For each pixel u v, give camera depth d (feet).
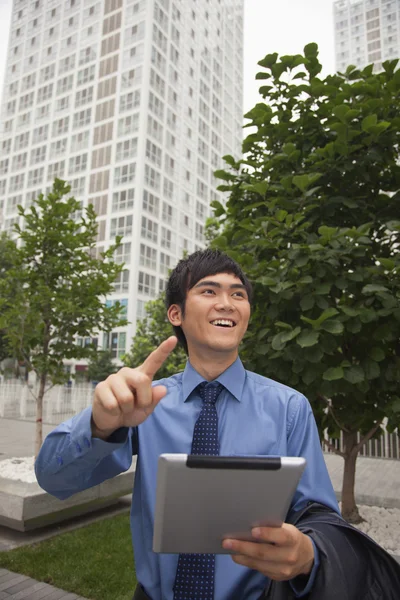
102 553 13.85
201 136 152.05
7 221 142.51
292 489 2.86
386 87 12.97
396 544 12.03
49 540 15.07
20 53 155.02
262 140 14.11
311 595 3.35
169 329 42.60
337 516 3.97
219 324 4.96
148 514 4.49
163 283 122.83
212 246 13.19
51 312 20.45
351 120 11.84
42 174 137.18
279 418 4.76
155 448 4.74
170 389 5.20
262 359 11.75
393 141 12.23
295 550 3.08
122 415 3.43
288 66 12.98
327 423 14.11
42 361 19.99
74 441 3.84
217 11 175.01
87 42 137.49
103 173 123.34
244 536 3.12
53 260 20.27
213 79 165.99
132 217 115.55
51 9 150.30
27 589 11.65
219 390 4.95
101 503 18.75
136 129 120.47
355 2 274.16
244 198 14.48
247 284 5.44
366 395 12.35
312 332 10.03
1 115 153.89
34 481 16.97
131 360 54.03
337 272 11.46
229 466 2.71
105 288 21.22
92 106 130.82
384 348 11.72
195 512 2.93
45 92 143.84
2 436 40.93
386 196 12.90
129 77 125.49
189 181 141.59
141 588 4.53
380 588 3.57
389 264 10.31
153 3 128.98
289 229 11.67
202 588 4.08
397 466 29.76
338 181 13.11
